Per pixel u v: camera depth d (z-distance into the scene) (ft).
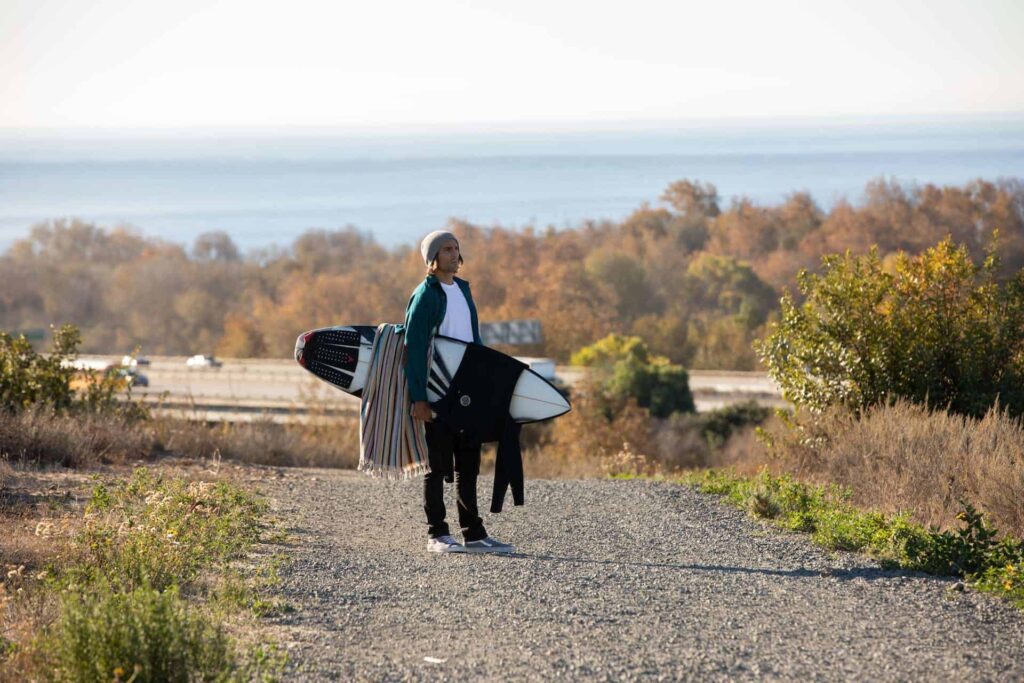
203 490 92.73
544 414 82.79
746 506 107.45
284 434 178.09
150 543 68.80
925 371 132.26
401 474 82.84
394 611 64.28
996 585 70.13
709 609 65.77
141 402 166.20
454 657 55.16
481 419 82.23
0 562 67.10
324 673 51.49
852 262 141.79
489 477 137.18
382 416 82.74
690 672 53.06
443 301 81.82
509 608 65.41
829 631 60.85
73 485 102.17
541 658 55.16
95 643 46.01
